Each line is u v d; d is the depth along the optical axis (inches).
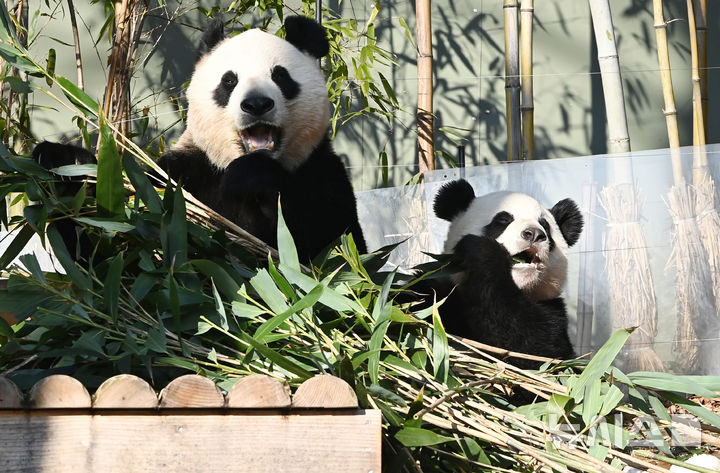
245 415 102.9
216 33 210.7
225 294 140.1
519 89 267.4
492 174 235.0
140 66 319.0
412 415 122.0
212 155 200.1
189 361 124.1
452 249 217.0
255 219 186.2
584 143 320.8
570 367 148.0
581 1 321.1
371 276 163.0
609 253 217.2
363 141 318.3
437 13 322.7
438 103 322.3
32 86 158.7
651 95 322.0
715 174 213.6
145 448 101.0
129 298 134.5
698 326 212.8
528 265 207.0
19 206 235.1
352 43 315.3
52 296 129.1
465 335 201.3
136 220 144.7
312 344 130.9
